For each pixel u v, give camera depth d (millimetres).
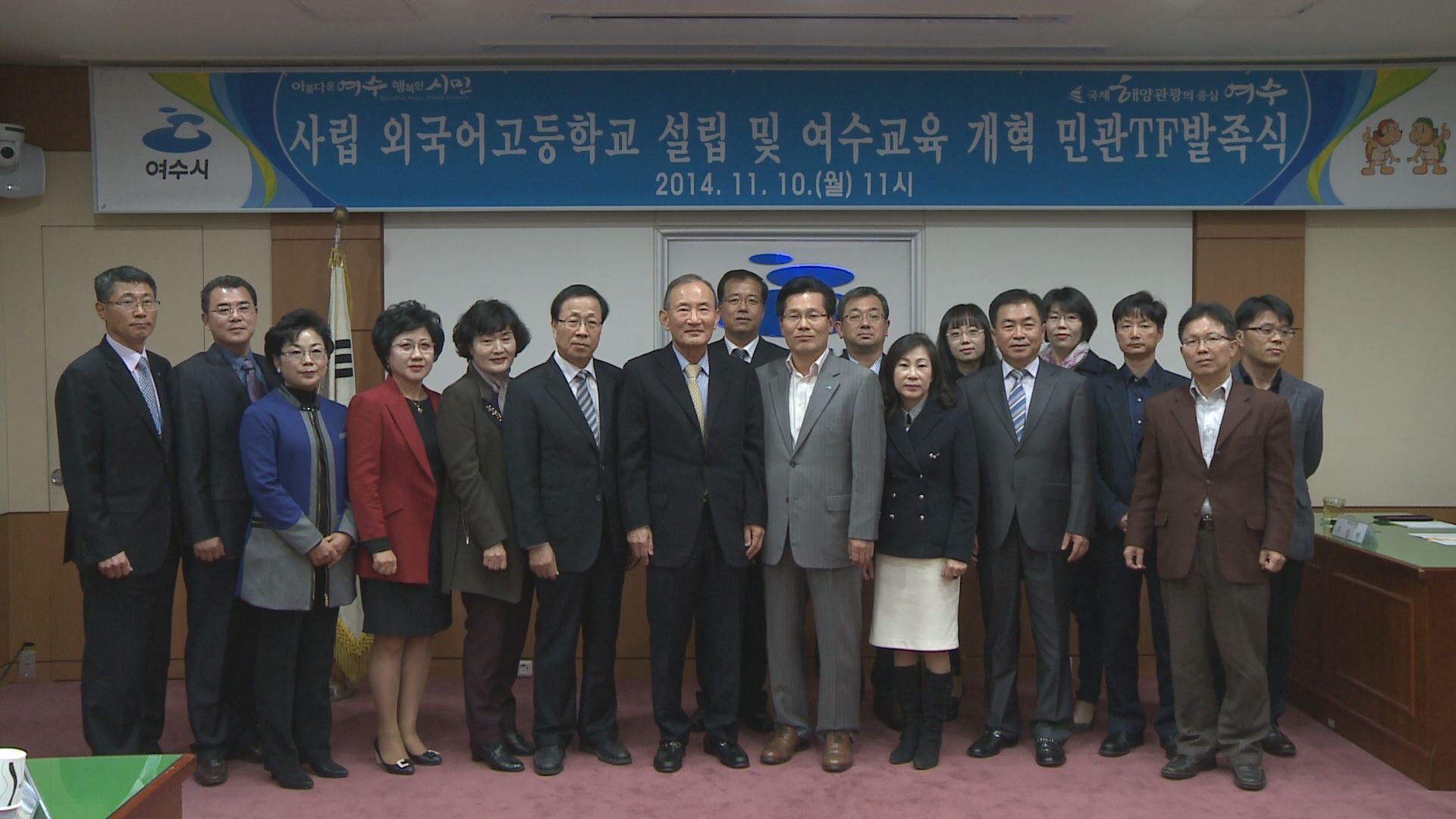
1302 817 3170
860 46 4586
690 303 3492
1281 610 3781
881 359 3996
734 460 3535
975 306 3873
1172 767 3479
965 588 4758
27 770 1948
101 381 3396
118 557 3371
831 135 4750
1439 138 4707
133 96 4688
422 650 3639
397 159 4734
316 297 4797
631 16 4188
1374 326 4859
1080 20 4238
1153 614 3857
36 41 4426
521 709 4289
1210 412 3504
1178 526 3453
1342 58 4711
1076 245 4840
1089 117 4738
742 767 3557
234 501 3486
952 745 3809
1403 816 3176
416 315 3549
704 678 3883
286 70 4707
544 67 4727
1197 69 4719
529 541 3447
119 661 3445
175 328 4820
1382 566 3646
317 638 3504
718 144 4750
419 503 3498
